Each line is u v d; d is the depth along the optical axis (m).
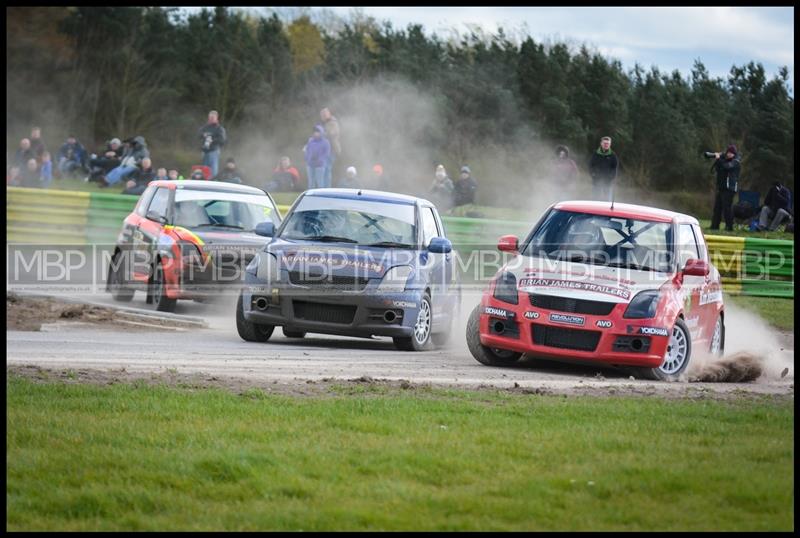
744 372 33.16
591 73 140.25
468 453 18.77
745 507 16.02
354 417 21.53
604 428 21.20
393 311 34.94
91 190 84.50
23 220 67.69
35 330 36.06
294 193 80.94
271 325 36.44
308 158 68.25
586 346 30.53
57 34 139.62
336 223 37.31
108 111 139.62
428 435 20.12
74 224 67.25
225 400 22.92
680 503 16.09
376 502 15.88
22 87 138.12
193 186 46.72
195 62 141.50
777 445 20.09
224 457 17.77
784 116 135.50
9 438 19.02
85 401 22.17
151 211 46.56
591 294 30.81
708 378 32.75
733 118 137.38
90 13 139.50
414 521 14.98
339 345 36.81
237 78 139.38
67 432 19.55
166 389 24.03
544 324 30.80
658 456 18.86
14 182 78.94
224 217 45.69
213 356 31.34
